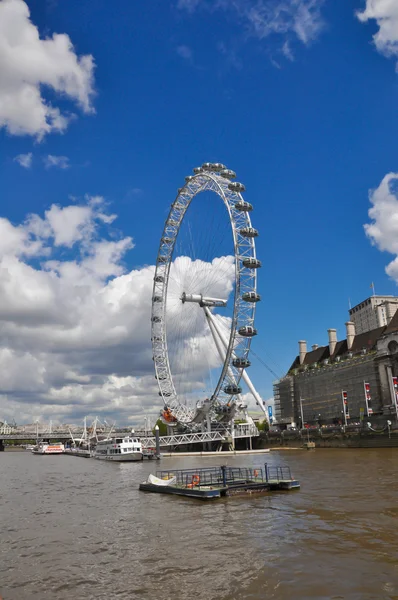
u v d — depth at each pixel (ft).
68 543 112.47
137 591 78.74
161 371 552.41
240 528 116.16
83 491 211.82
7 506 171.94
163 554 98.43
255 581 79.61
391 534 102.78
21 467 403.54
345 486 173.99
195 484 176.55
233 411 515.50
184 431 581.12
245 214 428.97
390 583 75.56
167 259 548.31
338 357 602.03
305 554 91.81
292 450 486.38
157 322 561.02
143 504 161.68
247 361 436.35
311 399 635.25
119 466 381.60
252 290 424.46
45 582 85.51
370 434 411.13
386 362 495.00
